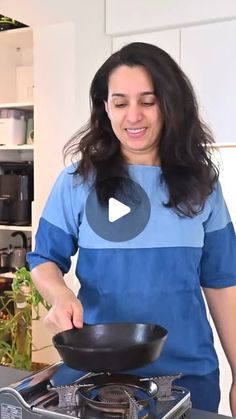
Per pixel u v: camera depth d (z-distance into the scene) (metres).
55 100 3.07
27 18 2.95
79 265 1.28
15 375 1.13
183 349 1.21
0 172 3.63
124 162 1.29
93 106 1.29
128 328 0.98
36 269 1.27
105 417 0.80
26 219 3.48
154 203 1.25
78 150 1.32
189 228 1.24
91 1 2.87
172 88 1.17
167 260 1.22
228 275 1.34
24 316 2.89
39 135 3.15
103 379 0.93
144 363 0.84
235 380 1.38
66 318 1.02
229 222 1.35
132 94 1.16
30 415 0.84
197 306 1.26
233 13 2.52
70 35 2.98
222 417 0.90
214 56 2.63
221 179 2.77
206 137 1.31
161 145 1.25
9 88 3.76
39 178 3.18
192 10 2.62
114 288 1.22
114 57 1.20
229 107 2.62
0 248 3.79
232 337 1.36
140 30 2.78
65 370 0.96
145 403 0.85
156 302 1.21
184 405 0.89
